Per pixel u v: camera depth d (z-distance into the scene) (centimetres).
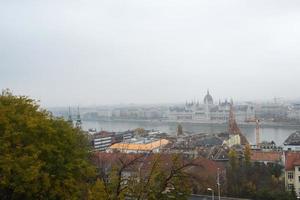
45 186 4088
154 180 3628
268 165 11144
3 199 4116
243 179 9331
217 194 8750
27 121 4334
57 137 4588
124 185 3794
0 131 4200
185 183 3709
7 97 4872
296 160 10144
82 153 4966
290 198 8444
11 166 3850
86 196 4419
